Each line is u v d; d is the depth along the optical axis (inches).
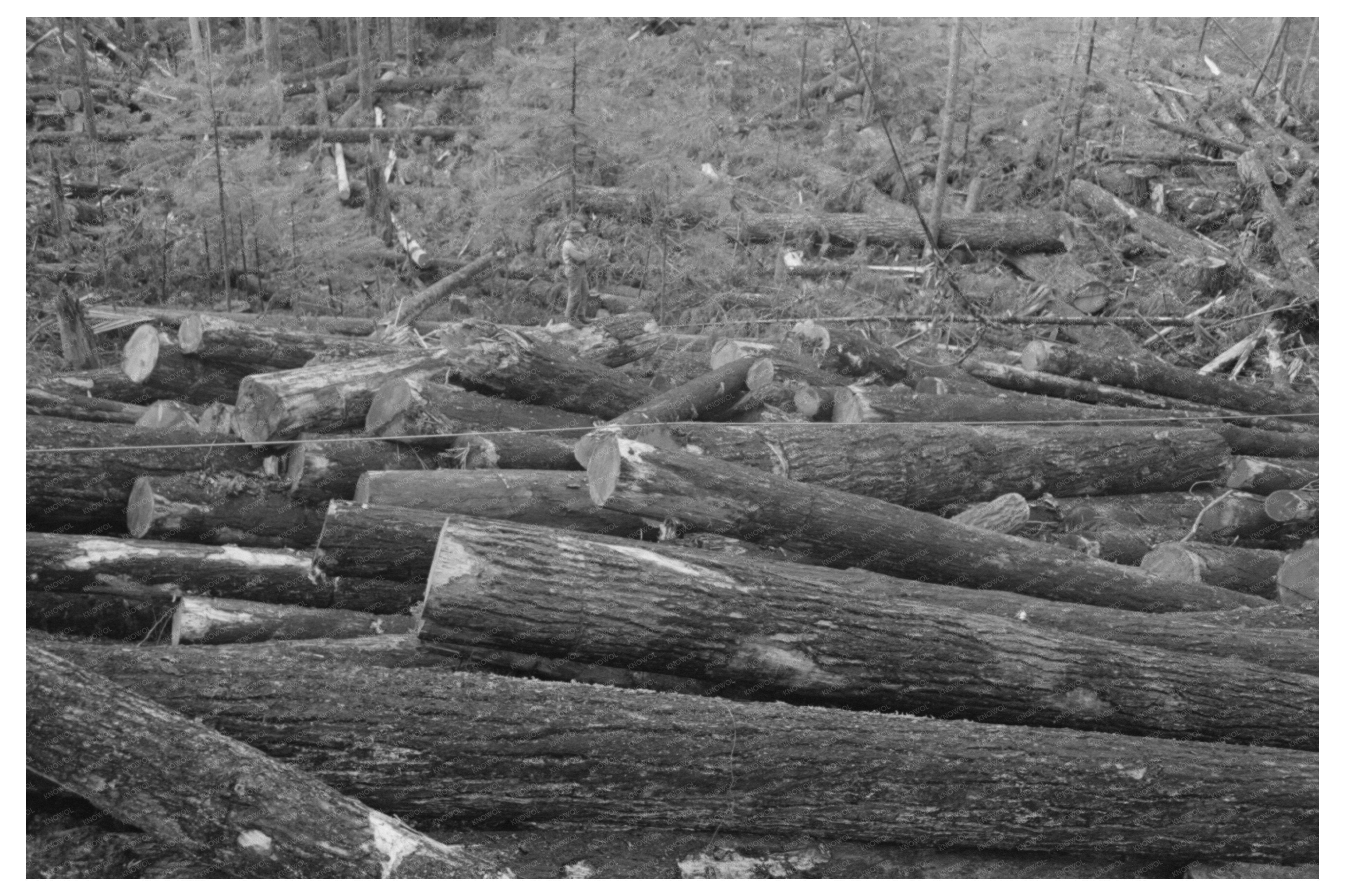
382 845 138.0
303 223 462.3
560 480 220.1
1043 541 274.2
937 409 305.3
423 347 274.8
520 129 497.4
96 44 665.0
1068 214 562.6
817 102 703.7
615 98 512.1
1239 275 514.6
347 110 656.4
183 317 377.7
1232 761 178.5
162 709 138.6
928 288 491.8
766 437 260.4
